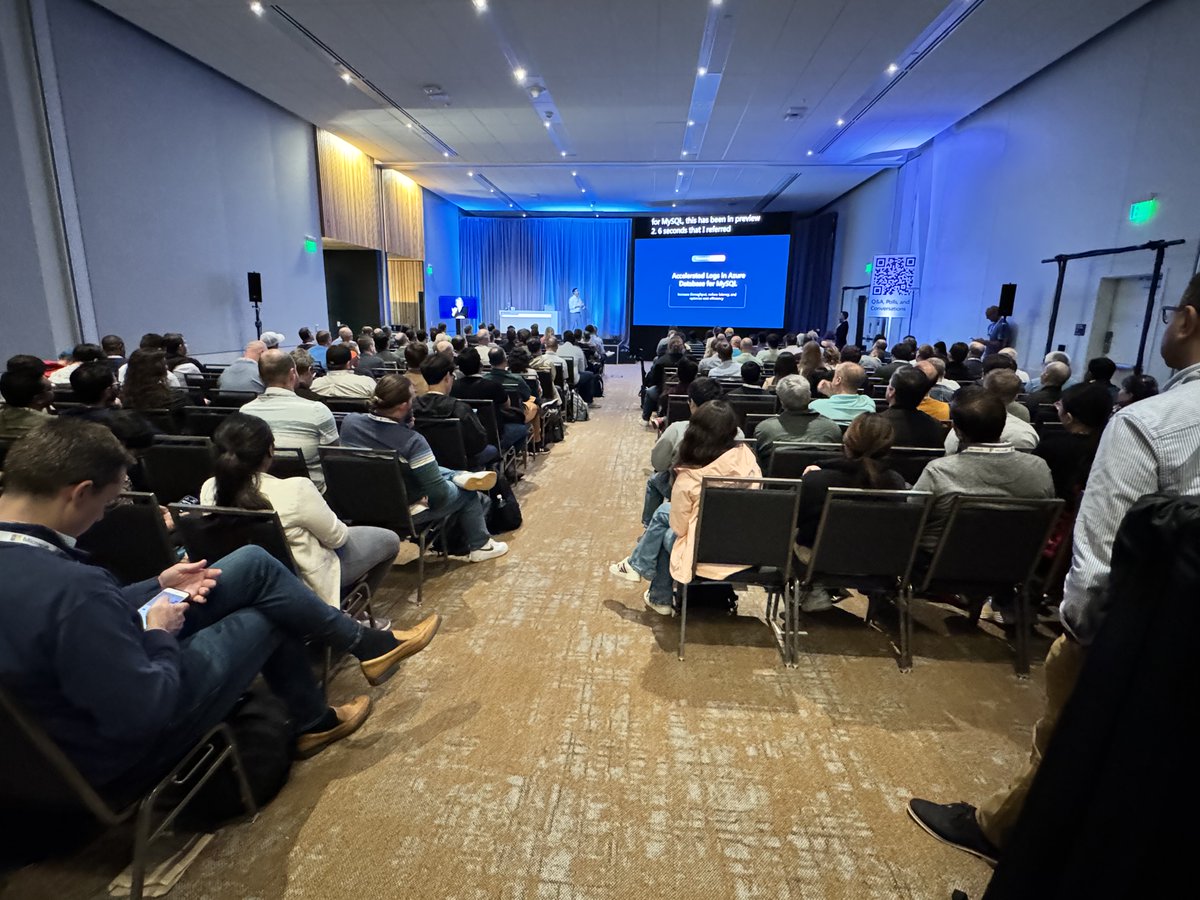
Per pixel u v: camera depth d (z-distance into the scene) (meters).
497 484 3.64
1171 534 0.77
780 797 1.66
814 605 2.67
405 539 2.71
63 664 1.01
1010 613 2.58
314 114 9.35
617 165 12.26
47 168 5.57
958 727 1.96
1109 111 6.37
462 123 9.62
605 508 4.09
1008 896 0.96
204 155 7.67
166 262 7.08
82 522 1.13
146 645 1.21
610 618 2.62
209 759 1.49
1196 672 0.73
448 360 3.47
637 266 15.87
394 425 2.61
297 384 3.62
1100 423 2.33
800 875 1.43
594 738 1.88
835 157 11.59
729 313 15.27
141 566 1.92
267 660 1.62
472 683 2.15
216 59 7.21
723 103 8.52
